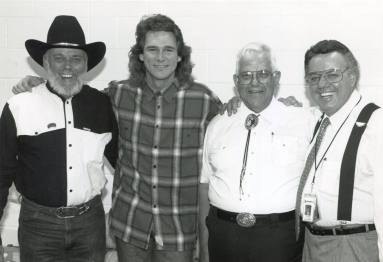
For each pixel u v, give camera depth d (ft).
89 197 7.58
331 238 6.37
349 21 10.08
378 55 10.07
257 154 7.06
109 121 7.91
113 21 10.68
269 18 10.28
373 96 10.18
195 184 7.72
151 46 7.25
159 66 7.29
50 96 7.52
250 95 6.99
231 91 10.55
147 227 7.64
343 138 6.36
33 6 10.82
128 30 10.68
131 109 7.69
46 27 10.86
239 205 6.94
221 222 7.14
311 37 10.21
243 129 7.24
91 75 10.93
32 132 7.30
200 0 10.39
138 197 7.69
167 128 7.55
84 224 7.52
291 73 10.37
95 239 7.70
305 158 7.03
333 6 10.09
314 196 6.44
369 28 10.03
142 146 7.59
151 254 7.93
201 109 7.63
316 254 6.55
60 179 7.29
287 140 7.06
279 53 10.34
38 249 7.38
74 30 7.57
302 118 7.25
